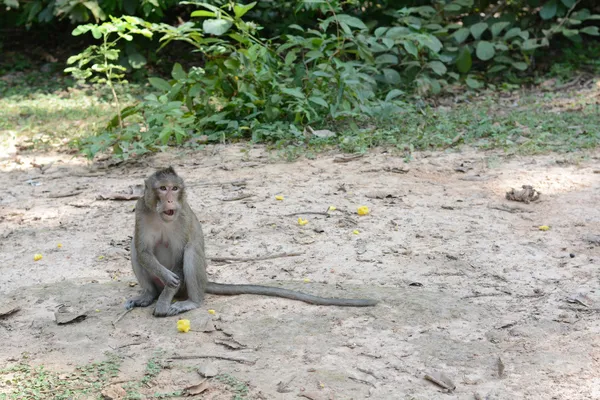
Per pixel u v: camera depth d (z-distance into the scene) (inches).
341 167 408.2
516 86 588.4
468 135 450.9
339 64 476.4
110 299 266.2
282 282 274.5
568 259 287.7
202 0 626.8
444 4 622.2
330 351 225.1
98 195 377.1
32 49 755.4
